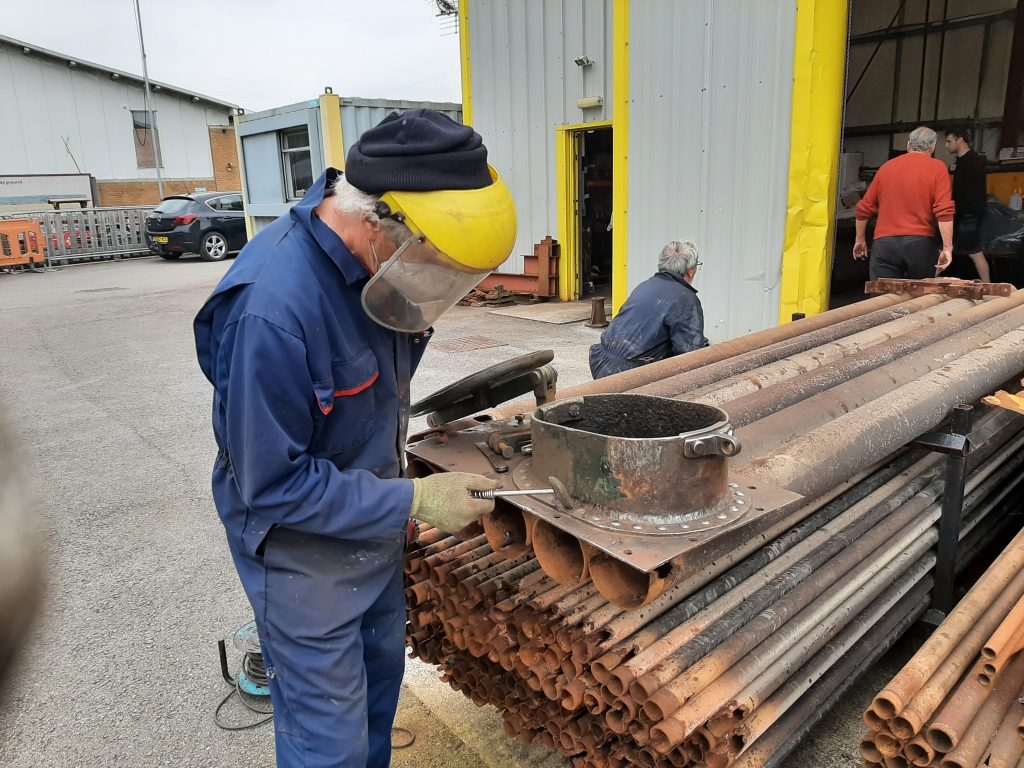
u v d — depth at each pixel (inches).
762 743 77.4
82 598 131.7
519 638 77.7
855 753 93.0
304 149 574.6
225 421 70.0
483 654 83.0
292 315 63.3
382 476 75.8
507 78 394.9
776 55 243.1
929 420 97.9
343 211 64.3
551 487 67.8
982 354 119.8
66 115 1141.7
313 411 67.1
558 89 372.8
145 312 431.2
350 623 72.4
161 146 1231.5
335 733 72.1
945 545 107.0
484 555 88.4
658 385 105.6
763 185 255.6
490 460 77.1
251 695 106.0
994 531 128.5
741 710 70.0
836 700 89.5
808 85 235.5
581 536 60.3
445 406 88.4
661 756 69.1
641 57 283.1
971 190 283.7
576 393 101.6
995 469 128.0
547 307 393.1
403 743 98.6
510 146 405.4
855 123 411.5
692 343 156.7
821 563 89.9
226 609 128.0
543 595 75.9
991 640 76.5
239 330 63.0
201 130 1266.0
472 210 62.1
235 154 1302.9
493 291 408.8
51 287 559.2
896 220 231.1
